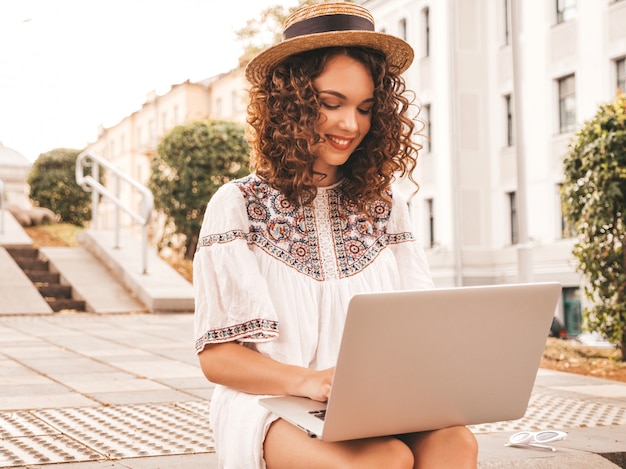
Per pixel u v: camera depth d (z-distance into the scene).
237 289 2.02
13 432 3.32
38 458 2.88
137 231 42.00
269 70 2.21
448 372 1.78
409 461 1.77
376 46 2.17
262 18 20.08
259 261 2.08
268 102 2.19
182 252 15.67
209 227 2.09
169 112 41.56
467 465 1.82
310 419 1.77
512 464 2.97
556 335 17.08
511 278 21.94
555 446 3.24
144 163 44.50
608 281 6.97
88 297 10.12
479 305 1.75
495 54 22.56
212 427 2.10
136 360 5.74
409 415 1.79
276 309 2.05
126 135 47.06
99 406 3.95
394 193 2.32
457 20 22.86
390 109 2.18
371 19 2.21
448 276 22.75
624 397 4.66
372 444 1.79
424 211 24.00
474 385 1.84
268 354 2.03
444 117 23.08
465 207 22.64
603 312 6.96
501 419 1.94
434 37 23.61
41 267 11.44
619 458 3.14
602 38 18.89
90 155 12.37
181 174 15.25
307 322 2.06
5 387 4.47
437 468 1.84
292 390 1.89
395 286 2.22
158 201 15.63
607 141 6.71
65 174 24.70
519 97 7.29
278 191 2.14
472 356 1.80
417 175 24.22
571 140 7.27
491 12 22.69
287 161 2.11
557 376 5.64
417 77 24.41
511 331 1.82
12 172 20.78
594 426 3.74
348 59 2.12
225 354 1.99
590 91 19.27
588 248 7.07
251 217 2.11
